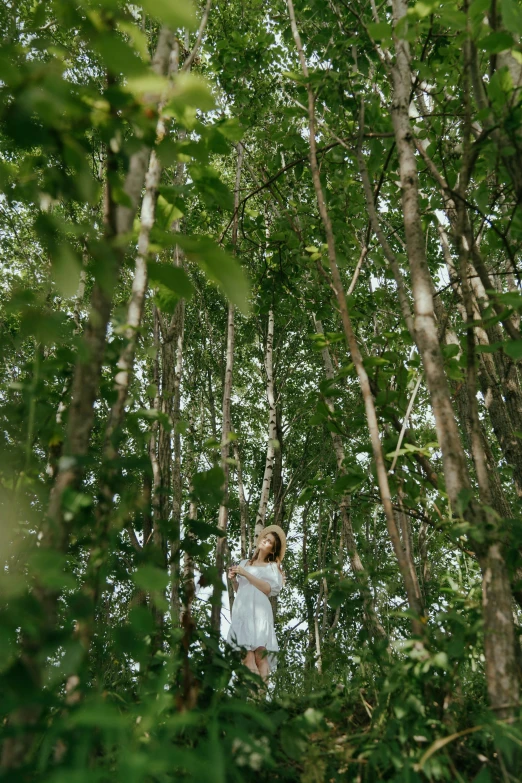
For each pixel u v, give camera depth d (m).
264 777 1.49
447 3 1.98
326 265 3.12
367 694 1.89
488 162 2.36
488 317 1.76
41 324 0.96
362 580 1.95
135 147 1.06
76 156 0.96
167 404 2.71
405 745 1.45
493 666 1.48
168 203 1.61
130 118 1.01
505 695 1.44
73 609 1.14
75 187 1.07
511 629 1.52
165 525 1.44
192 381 11.96
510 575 1.76
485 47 1.66
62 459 1.19
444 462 1.73
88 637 1.16
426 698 1.56
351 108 3.04
